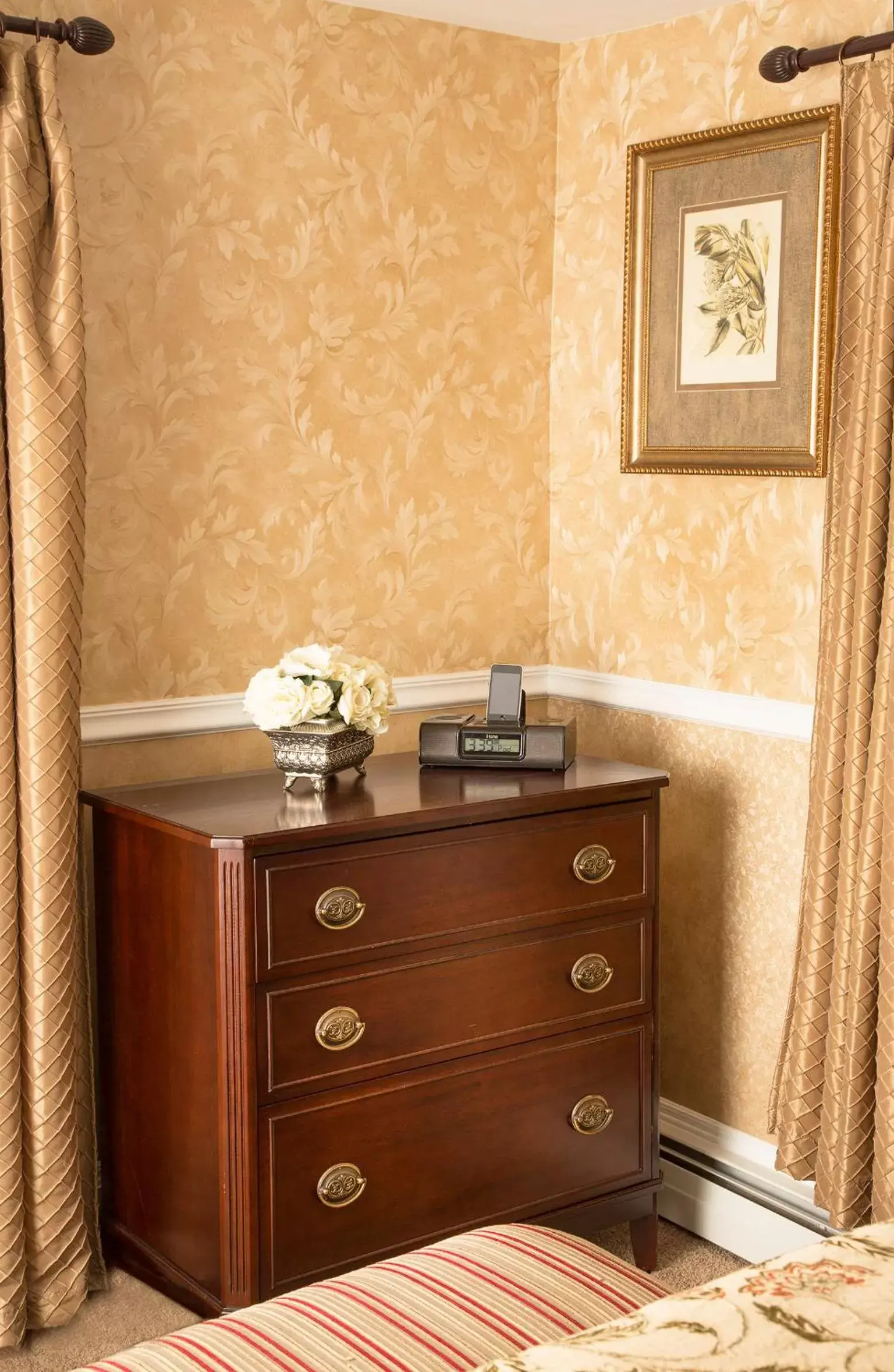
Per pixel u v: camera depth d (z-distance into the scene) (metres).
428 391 3.45
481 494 3.58
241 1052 2.58
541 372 3.66
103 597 3.03
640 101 3.37
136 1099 2.92
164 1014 2.79
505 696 3.18
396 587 3.46
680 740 3.41
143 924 2.82
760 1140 3.28
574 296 3.59
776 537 3.15
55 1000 2.78
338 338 3.29
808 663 3.11
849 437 2.78
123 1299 2.95
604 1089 3.08
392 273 3.35
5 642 2.70
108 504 3.01
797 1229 3.13
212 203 3.07
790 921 3.18
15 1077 2.76
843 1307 1.44
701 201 3.20
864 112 2.71
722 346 3.19
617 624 3.56
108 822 2.91
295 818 2.67
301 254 3.21
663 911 3.49
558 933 2.98
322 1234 2.71
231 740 3.24
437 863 2.79
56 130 2.70
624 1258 3.27
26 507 2.69
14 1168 2.75
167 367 3.05
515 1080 2.94
